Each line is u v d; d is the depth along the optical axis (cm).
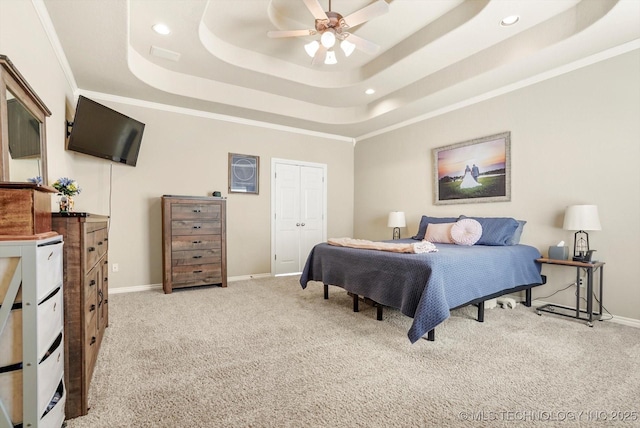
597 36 270
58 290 134
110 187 400
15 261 106
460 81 366
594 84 303
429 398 166
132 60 331
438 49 322
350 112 525
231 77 403
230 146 487
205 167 466
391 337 251
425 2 280
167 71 385
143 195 421
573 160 319
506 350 225
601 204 300
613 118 292
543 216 342
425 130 477
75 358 151
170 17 274
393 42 347
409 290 241
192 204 414
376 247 301
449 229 383
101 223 227
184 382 183
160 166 433
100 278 224
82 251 153
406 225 509
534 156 349
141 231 420
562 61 315
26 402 106
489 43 311
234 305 344
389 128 539
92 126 325
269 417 151
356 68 412
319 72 428
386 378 187
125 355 218
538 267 331
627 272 284
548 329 267
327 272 345
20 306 106
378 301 271
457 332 260
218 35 343
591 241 307
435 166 459
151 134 426
